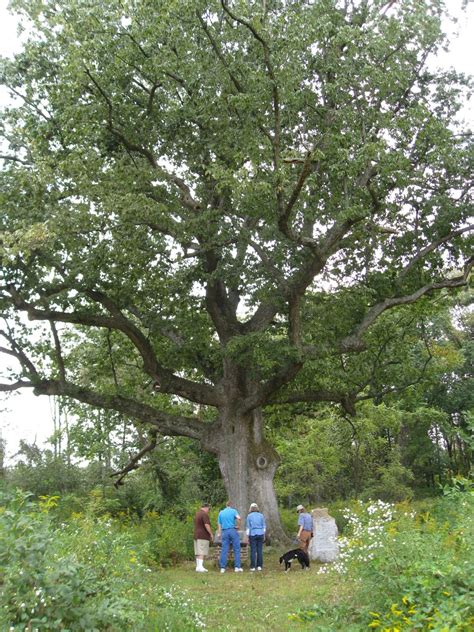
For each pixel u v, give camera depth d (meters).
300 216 20.31
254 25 15.64
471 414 9.73
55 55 19.64
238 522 16.41
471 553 7.29
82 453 31.70
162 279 20.19
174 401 28.30
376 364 23.97
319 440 34.28
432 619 6.47
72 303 19.44
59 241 18.06
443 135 19.28
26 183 17.33
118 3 17.53
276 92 15.94
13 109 20.23
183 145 20.08
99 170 18.08
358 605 8.48
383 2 19.62
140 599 7.94
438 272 22.47
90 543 8.24
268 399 21.14
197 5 17.27
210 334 22.45
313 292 22.16
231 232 18.97
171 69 18.22
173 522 20.20
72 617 5.80
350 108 18.31
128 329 20.11
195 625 8.13
